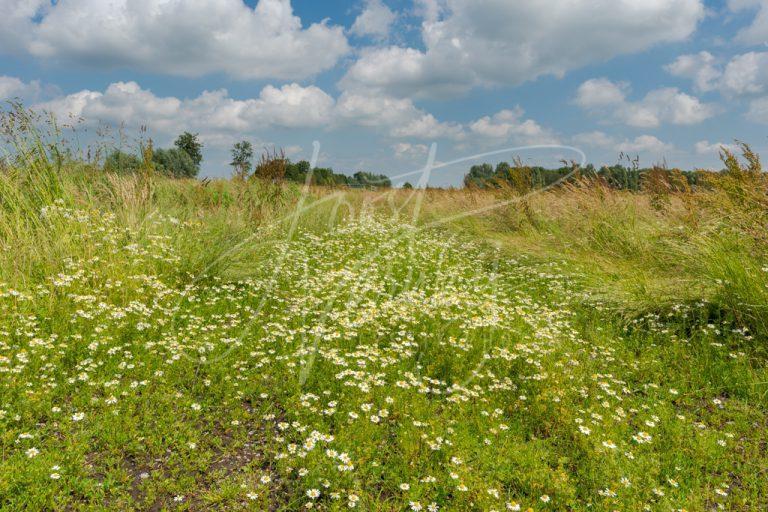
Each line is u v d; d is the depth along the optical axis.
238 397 4.22
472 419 4.13
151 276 6.52
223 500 3.15
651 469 3.58
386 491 3.31
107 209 8.53
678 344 5.52
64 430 3.58
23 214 7.23
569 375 4.86
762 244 6.51
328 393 4.21
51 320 5.17
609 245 9.03
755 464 3.67
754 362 5.11
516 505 3.11
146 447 3.58
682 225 8.20
